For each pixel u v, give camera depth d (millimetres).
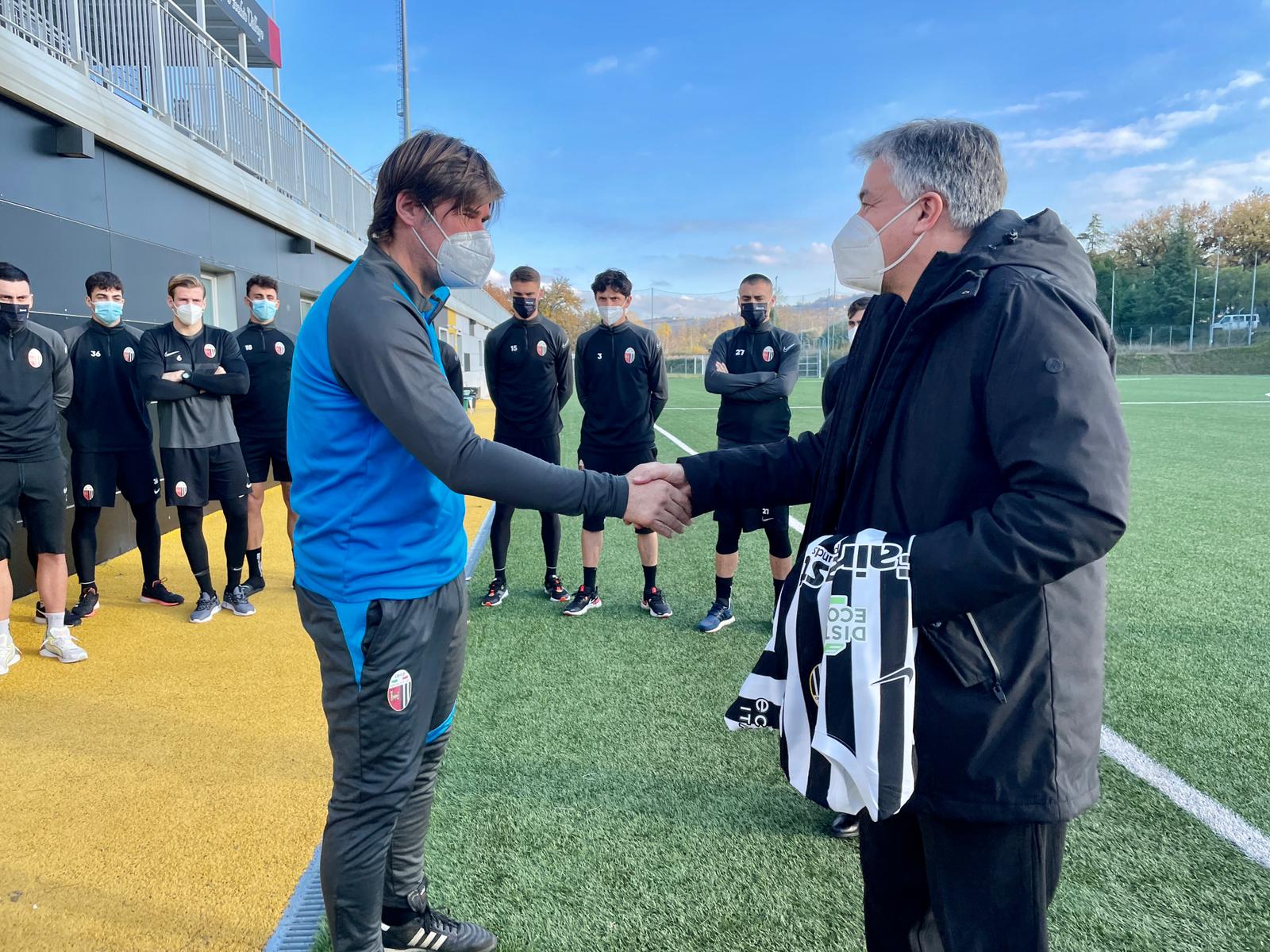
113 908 1988
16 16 4539
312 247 9578
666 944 1862
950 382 1144
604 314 4246
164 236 6164
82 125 4855
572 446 12461
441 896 2029
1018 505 1035
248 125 8188
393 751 1434
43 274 4672
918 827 1316
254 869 2154
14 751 2811
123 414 4234
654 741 2898
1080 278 1154
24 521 3588
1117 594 4629
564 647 3900
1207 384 30641
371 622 1393
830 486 1359
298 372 1421
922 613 1076
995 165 1236
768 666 1302
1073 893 2027
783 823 2367
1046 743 1111
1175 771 2639
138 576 5090
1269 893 2029
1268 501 7391
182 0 11727
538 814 2416
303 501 1432
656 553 4367
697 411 20266
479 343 32031
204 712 3154
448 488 1529
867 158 1338
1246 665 3561
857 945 1856
